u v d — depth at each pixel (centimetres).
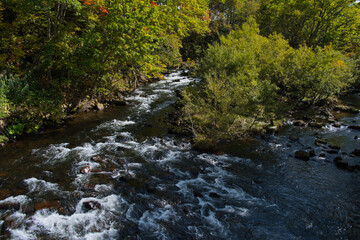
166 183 735
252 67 1540
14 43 1169
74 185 688
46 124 1166
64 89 1345
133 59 1248
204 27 2147
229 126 1077
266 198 679
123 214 583
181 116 1336
